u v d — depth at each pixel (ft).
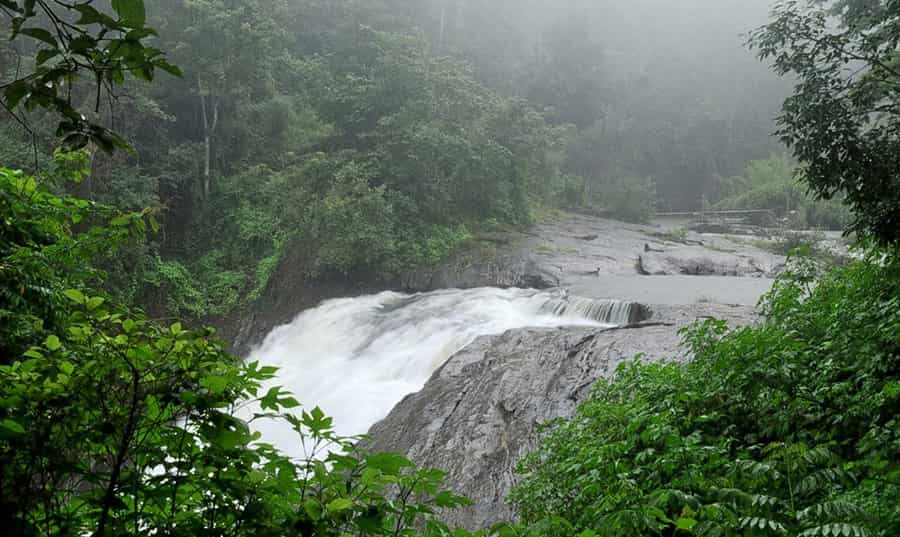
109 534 5.86
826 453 12.32
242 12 82.23
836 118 22.82
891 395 14.94
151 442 6.35
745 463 12.69
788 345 19.43
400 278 72.59
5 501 5.44
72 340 6.81
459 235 78.79
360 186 74.18
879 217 21.71
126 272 69.92
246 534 5.97
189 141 90.38
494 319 52.06
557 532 11.11
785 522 11.34
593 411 21.07
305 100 101.04
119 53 5.31
